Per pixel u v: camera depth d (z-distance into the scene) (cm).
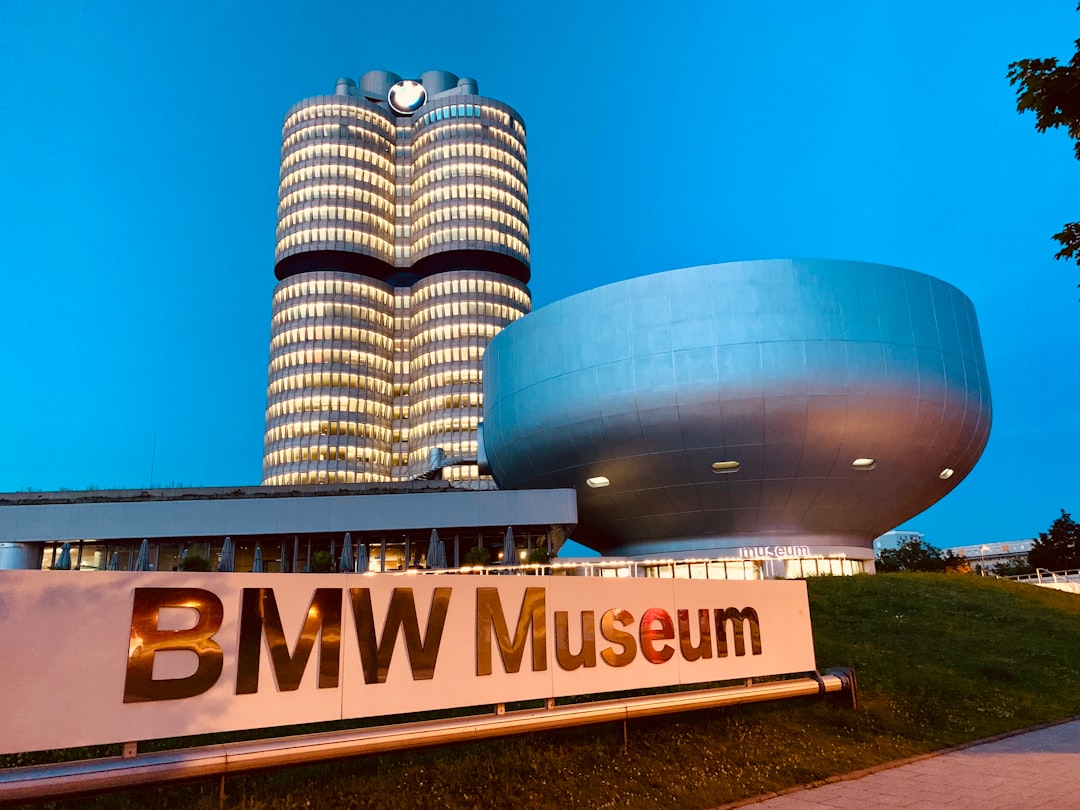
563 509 4925
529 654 998
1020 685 1772
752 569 4734
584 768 966
